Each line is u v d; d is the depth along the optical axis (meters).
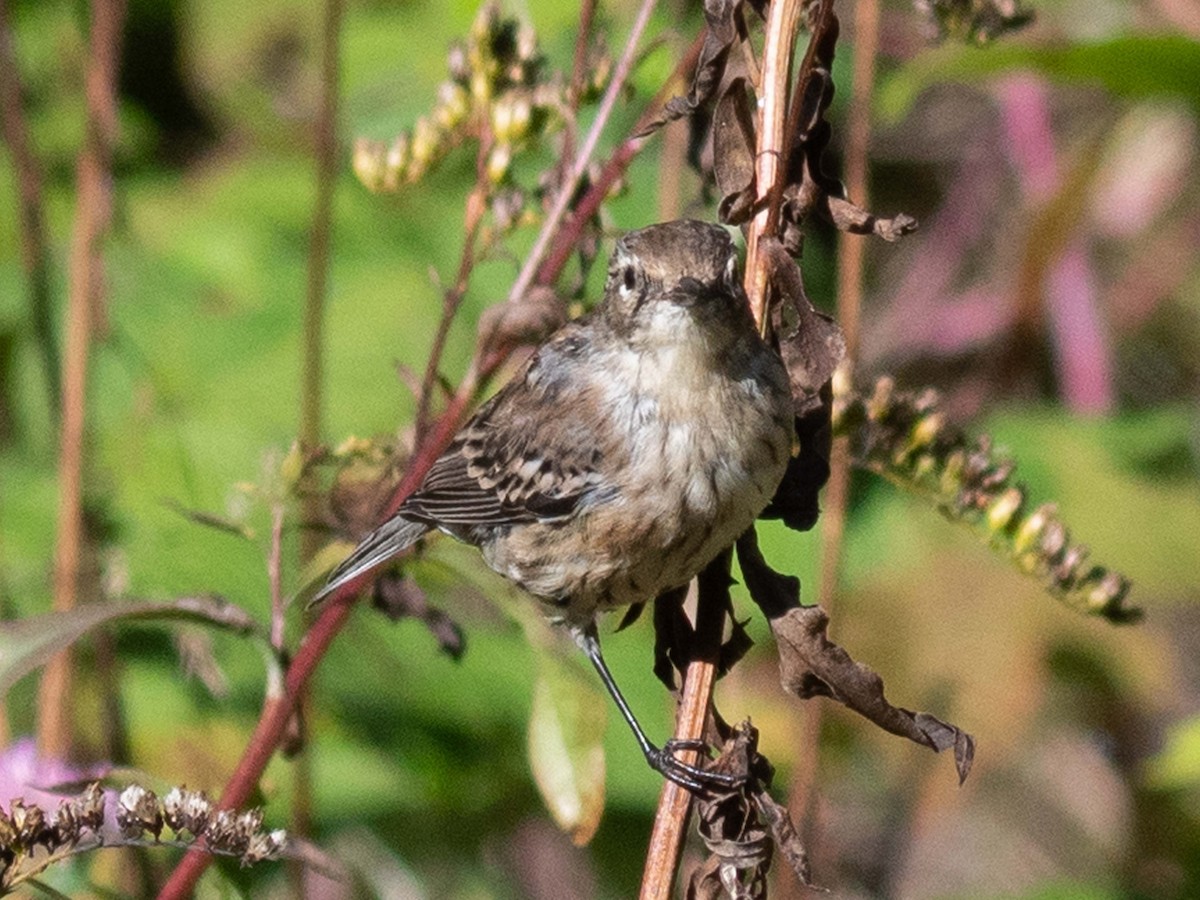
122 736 9.43
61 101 13.99
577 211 7.83
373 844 10.76
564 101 8.01
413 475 7.87
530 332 7.72
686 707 6.36
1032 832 13.12
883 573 11.30
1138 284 15.21
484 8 8.13
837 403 7.44
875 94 13.37
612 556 7.48
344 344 12.01
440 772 10.73
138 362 11.12
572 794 7.58
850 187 9.00
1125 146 14.88
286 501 7.75
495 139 8.04
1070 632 11.30
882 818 12.95
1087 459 11.87
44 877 8.08
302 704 7.47
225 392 11.71
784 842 6.10
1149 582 11.43
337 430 11.52
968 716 11.22
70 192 13.46
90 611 6.95
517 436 7.70
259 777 7.23
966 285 15.27
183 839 6.34
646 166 12.04
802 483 7.05
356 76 14.23
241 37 14.93
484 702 10.57
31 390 12.35
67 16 13.98
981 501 7.43
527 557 7.79
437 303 12.28
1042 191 14.48
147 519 10.14
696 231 7.42
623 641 10.84
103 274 10.56
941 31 7.76
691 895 6.17
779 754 11.62
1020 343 13.91
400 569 8.02
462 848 11.21
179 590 9.59
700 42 7.84
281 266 12.72
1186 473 11.97
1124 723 13.15
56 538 10.84
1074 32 13.31
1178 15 12.43
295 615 9.74
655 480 7.16
